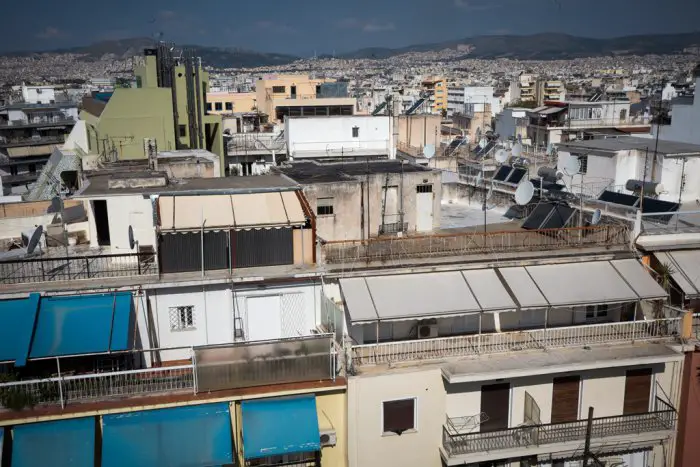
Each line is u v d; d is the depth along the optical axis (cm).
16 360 2119
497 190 3922
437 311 2483
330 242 2644
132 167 3956
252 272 2569
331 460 2477
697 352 2678
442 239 2812
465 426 2523
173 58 5941
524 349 2572
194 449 2191
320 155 5141
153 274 2512
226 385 2294
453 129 11344
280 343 2316
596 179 4209
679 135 5675
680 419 2727
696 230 2919
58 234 2883
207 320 2562
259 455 2233
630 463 2738
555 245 2836
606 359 2508
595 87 19475
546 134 8494
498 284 2634
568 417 2661
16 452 2105
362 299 2502
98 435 2223
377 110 8250
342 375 2416
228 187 2850
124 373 2211
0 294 2341
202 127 5944
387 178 3216
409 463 2489
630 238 2872
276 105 8138
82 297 2362
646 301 2836
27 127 11888
